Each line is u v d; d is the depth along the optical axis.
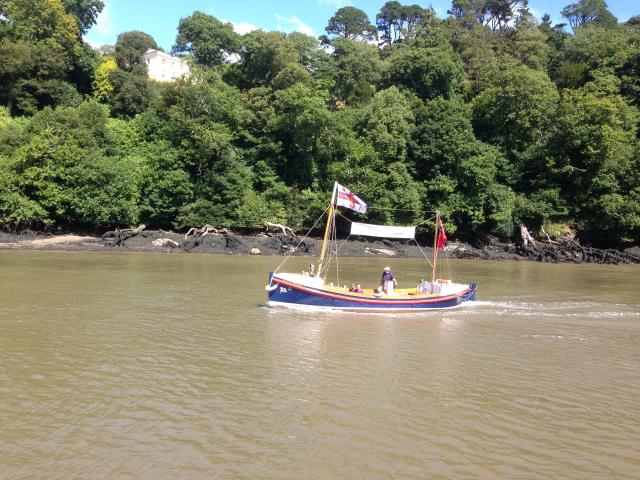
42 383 13.23
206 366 15.12
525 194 69.44
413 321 22.95
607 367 16.41
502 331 21.36
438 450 10.22
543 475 9.35
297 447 10.13
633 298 31.50
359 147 66.19
